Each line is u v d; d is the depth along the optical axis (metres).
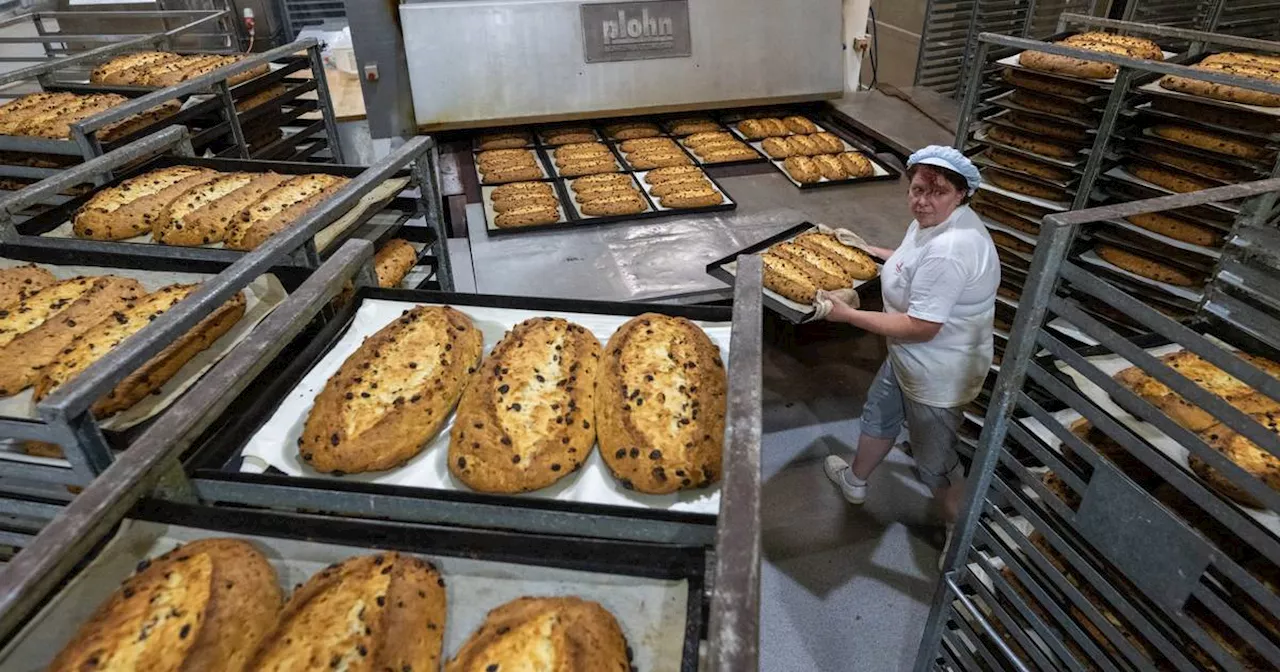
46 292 1.80
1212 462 1.17
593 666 0.90
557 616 0.95
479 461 1.23
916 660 2.23
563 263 2.96
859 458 2.95
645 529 1.06
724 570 0.79
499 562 1.03
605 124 4.41
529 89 3.86
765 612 2.64
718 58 4.02
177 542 1.06
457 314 1.53
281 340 1.26
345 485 1.12
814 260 2.90
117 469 1.00
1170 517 1.28
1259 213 1.81
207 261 1.89
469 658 0.93
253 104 3.43
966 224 2.29
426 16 3.62
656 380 1.34
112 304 1.75
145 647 0.92
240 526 1.07
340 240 2.01
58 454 1.50
